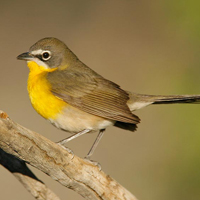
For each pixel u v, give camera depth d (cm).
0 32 1767
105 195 897
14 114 1567
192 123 1338
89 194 896
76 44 1738
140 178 1386
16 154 792
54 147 827
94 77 1044
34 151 798
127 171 1411
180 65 1563
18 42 1742
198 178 1282
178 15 1560
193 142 1316
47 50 1040
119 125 1058
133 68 1673
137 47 1727
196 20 1519
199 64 1491
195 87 1459
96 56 1717
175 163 1334
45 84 987
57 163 837
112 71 1683
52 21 1798
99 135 1059
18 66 1698
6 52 1719
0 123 738
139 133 1499
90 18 1812
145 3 1820
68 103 986
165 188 1332
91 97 1005
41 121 1548
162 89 1578
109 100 1010
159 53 1681
